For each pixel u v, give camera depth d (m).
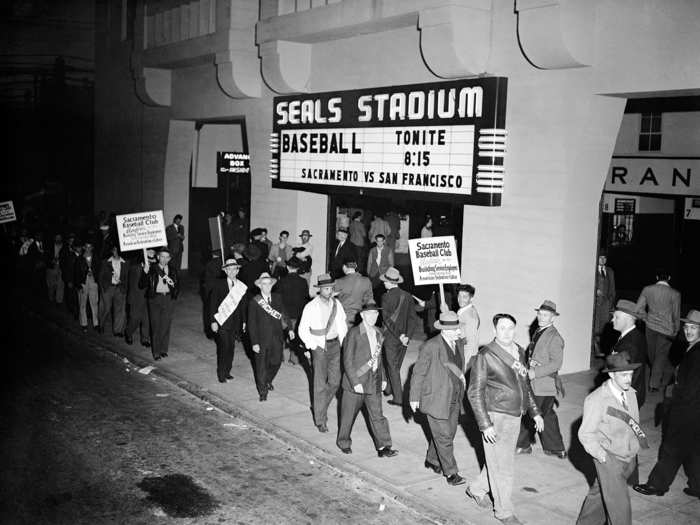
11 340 15.77
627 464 6.66
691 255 20.56
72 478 8.52
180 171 25.31
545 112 12.69
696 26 10.88
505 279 13.43
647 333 12.39
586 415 6.71
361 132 16.19
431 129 14.41
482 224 13.78
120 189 28.58
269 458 9.38
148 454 9.36
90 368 13.67
